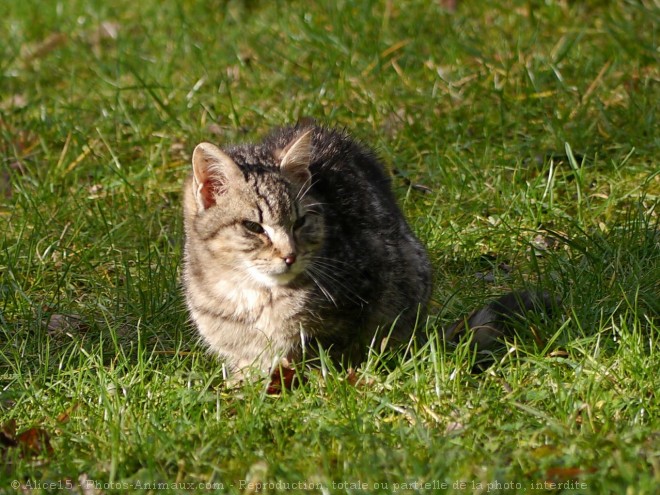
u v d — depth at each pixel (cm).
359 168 1088
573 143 1448
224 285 994
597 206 1321
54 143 1590
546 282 1114
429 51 1734
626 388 909
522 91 1571
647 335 1009
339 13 1822
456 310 1121
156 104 1650
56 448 863
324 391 941
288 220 965
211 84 1688
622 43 1664
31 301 1180
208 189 998
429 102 1561
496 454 812
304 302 973
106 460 834
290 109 1555
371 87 1633
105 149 1564
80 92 1750
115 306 1180
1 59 1909
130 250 1305
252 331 998
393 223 1070
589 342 989
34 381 995
